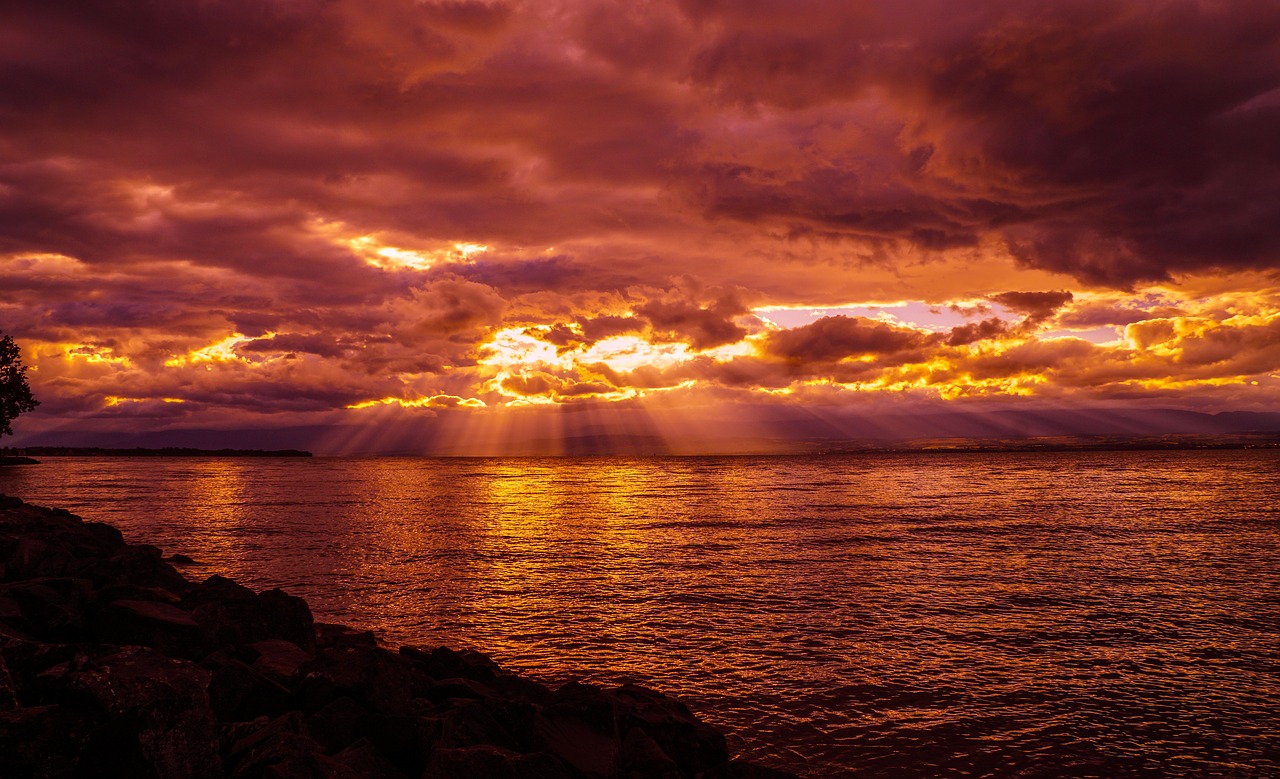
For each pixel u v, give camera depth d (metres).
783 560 34.31
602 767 10.39
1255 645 20.41
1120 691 16.80
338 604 25.39
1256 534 43.16
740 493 79.44
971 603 25.39
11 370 115.50
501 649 19.98
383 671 11.60
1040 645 20.36
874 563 33.41
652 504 66.38
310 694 11.21
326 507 63.56
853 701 16.12
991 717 15.30
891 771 12.96
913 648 20.05
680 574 30.88
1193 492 75.00
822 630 21.88
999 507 60.47
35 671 9.10
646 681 17.42
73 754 7.84
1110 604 25.17
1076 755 13.62
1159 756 13.64
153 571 20.89
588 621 22.95
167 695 8.50
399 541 41.50
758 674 17.89
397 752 9.99
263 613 15.76
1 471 125.19
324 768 8.43
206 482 101.38
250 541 41.44
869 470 132.62
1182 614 23.88
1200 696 16.55
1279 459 163.62
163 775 8.02
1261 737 14.44
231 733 9.79
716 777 11.02
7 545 20.73
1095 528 46.12
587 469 157.88
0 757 7.46
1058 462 158.38
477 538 42.78
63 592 15.98
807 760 13.34
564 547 39.00
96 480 102.19
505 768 9.23
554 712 11.65
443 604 25.34
